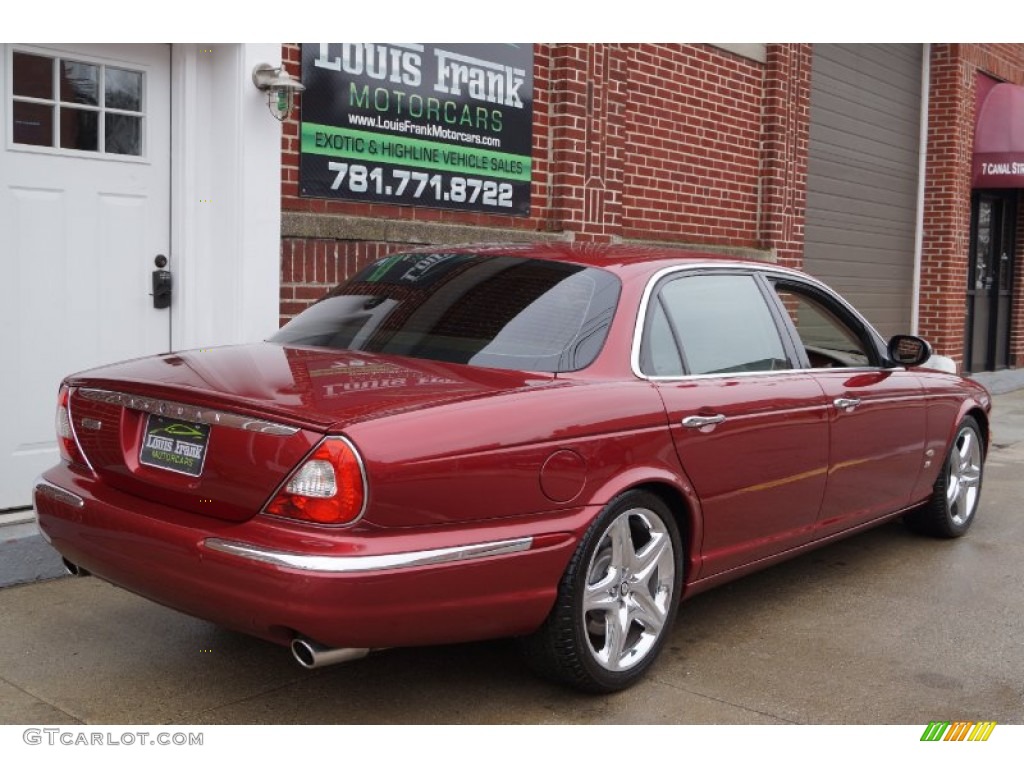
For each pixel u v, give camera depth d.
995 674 4.10
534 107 8.13
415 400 3.24
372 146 6.95
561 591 3.47
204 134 6.09
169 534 3.18
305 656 3.06
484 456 3.23
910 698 3.84
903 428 5.38
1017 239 16.23
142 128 5.93
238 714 3.54
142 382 3.42
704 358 4.21
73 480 3.60
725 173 10.18
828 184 11.84
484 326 3.88
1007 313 16.41
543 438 3.39
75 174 5.65
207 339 6.17
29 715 3.49
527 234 8.03
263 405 3.12
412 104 7.17
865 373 5.18
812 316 5.13
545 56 8.19
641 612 3.82
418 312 4.04
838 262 12.22
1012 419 11.52
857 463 5.00
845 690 3.90
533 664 3.63
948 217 13.91
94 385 3.60
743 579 5.31
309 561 2.94
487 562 3.22
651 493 3.80
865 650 4.33
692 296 4.32
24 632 4.22
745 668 4.09
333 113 6.69
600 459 3.56
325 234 6.58
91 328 5.76
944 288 14.00
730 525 4.20
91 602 4.59
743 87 10.30
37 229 5.52
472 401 3.31
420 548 3.08
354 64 6.78
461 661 4.05
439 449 3.14
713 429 4.04
